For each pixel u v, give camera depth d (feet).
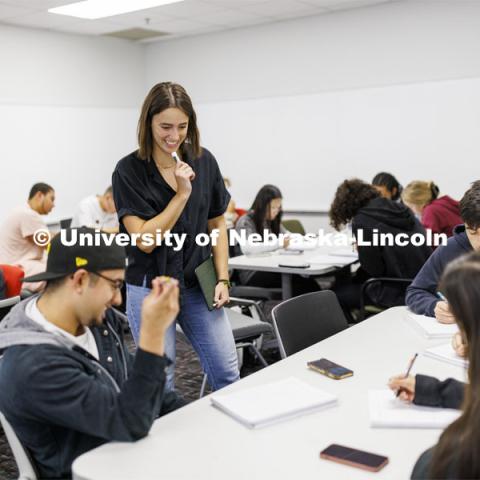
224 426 4.59
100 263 4.36
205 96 24.68
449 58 19.25
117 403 4.23
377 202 11.80
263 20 21.99
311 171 22.54
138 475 3.92
